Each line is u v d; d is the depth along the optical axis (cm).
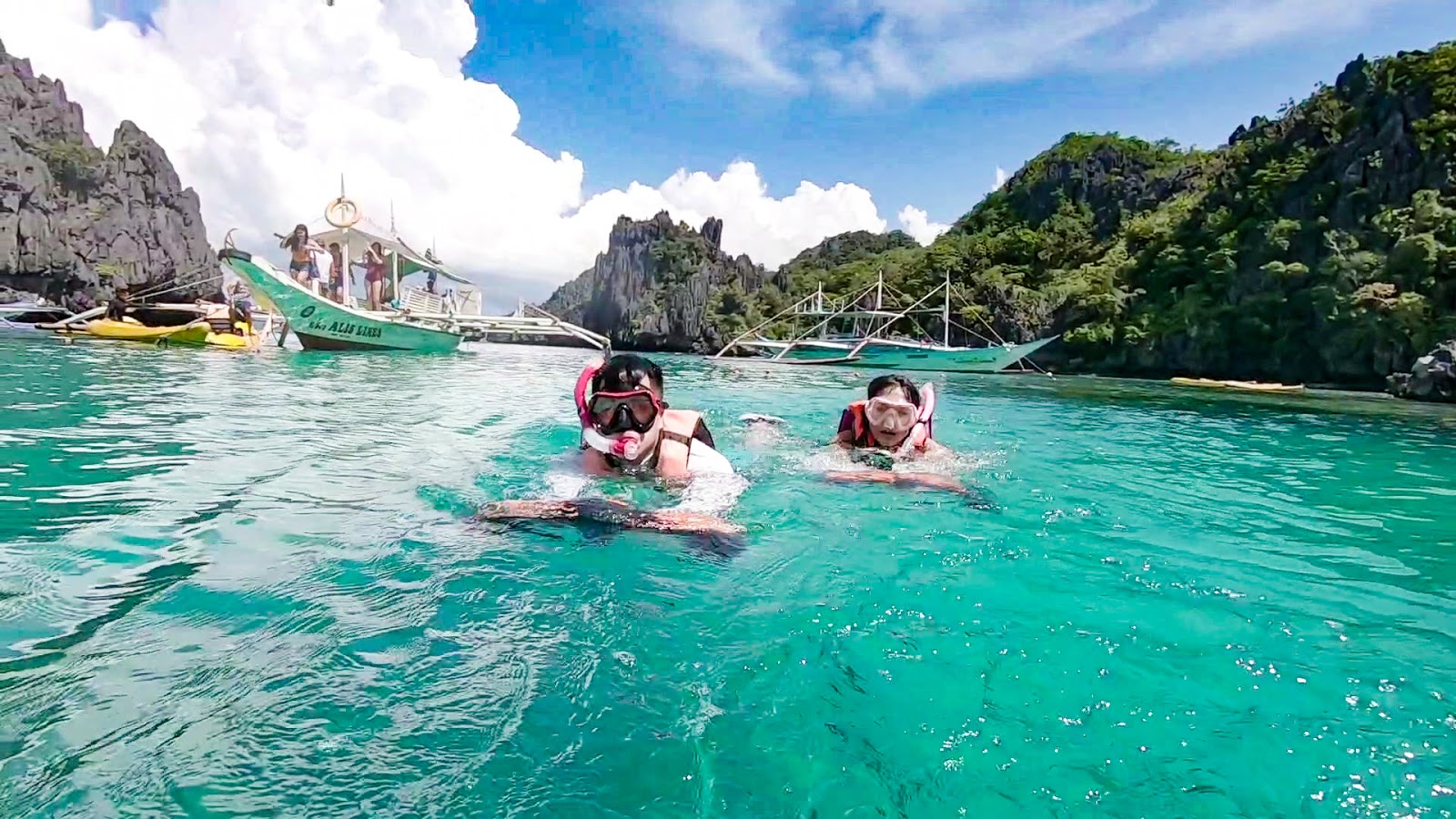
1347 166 3694
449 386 1244
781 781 164
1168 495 504
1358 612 276
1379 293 3194
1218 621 261
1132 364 4297
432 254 3322
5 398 769
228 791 151
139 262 6856
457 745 171
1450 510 482
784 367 3416
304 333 2247
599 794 156
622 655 220
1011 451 702
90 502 372
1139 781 166
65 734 167
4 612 234
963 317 5666
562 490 429
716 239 9631
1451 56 3512
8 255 5841
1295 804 159
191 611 241
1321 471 652
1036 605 271
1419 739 185
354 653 214
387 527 347
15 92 6875
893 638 238
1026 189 8375
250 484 428
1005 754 175
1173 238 4656
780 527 375
